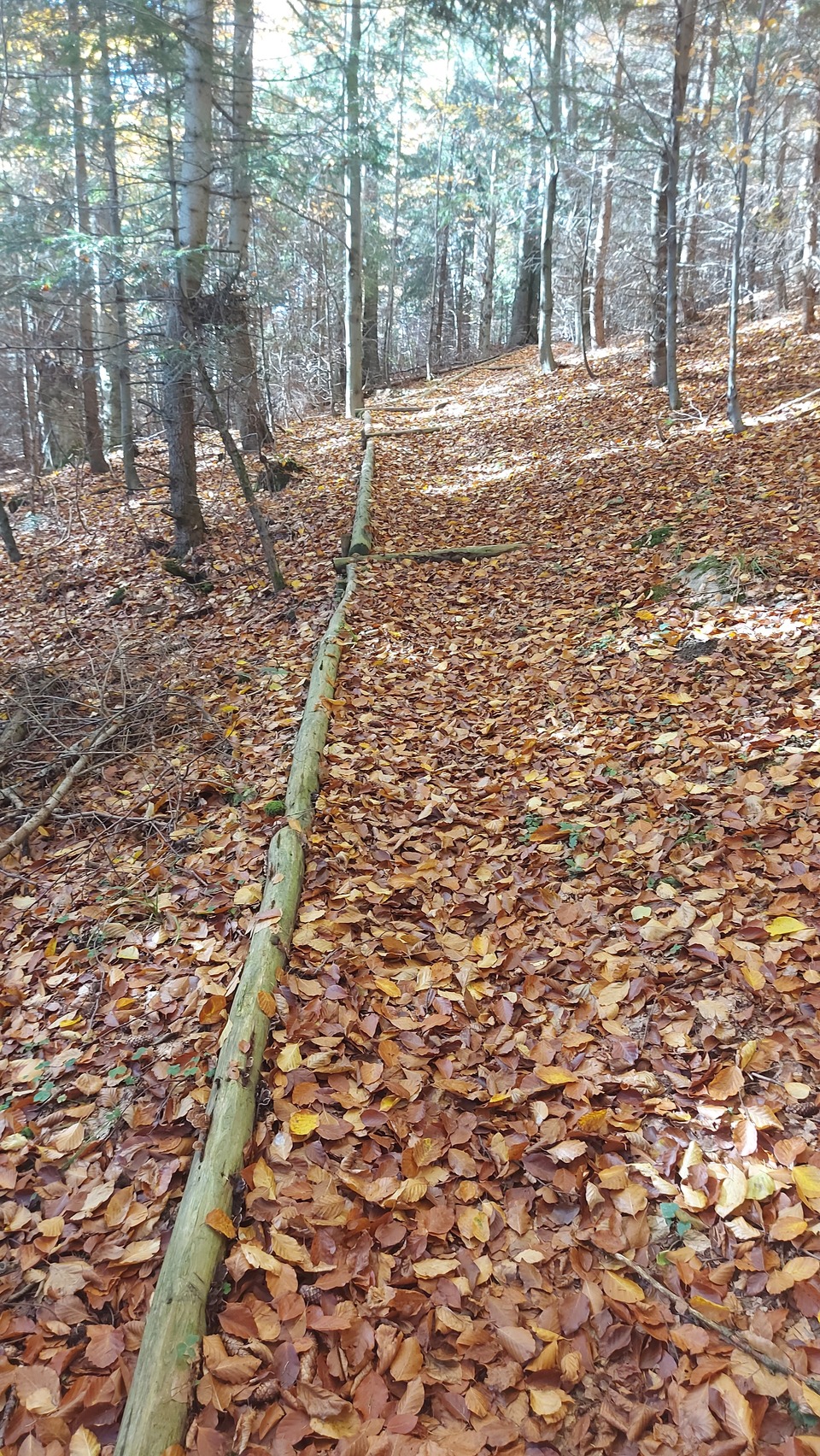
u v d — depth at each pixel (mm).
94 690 5648
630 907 3234
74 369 13367
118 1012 2941
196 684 6047
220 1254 2000
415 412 16703
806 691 4301
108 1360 1830
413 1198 2150
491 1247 2055
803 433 8555
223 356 7996
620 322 22828
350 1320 1851
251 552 9227
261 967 2865
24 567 10828
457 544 8680
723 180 11500
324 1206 2121
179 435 9148
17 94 9922
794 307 15414
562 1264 2014
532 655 5855
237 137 8859
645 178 15477
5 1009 3115
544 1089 2475
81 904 3721
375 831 3908
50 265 8156
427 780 4387
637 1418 1668
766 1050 2463
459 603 7066
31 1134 2496
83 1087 2627
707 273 18781
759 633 5047
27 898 3822
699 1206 2072
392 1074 2553
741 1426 1611
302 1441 1667
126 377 11250
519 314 24109
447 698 5398
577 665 5516
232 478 12398
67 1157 2396
